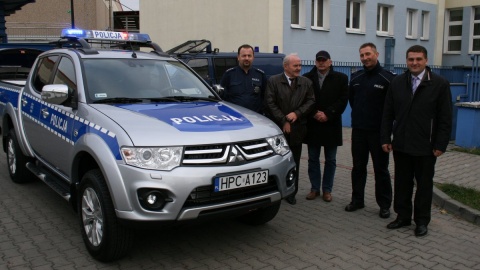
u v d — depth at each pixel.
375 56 5.04
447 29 19.75
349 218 5.12
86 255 4.03
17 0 14.93
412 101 4.46
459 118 8.89
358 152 5.26
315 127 5.61
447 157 7.93
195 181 3.47
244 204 3.74
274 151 4.04
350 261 3.98
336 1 14.80
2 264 3.82
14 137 6.00
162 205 3.45
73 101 4.36
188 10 15.74
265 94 5.48
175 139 3.54
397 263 3.95
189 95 4.88
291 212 5.32
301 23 14.03
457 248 4.30
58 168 4.70
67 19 27.86
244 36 13.83
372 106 5.05
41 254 4.03
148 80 4.80
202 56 10.38
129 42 6.01
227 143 3.68
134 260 3.95
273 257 4.05
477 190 5.91
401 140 4.55
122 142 3.53
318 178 5.85
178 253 4.11
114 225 3.64
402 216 4.79
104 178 3.65
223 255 4.08
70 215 5.05
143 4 17.67
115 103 4.29
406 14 17.64
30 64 10.52
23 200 5.55
